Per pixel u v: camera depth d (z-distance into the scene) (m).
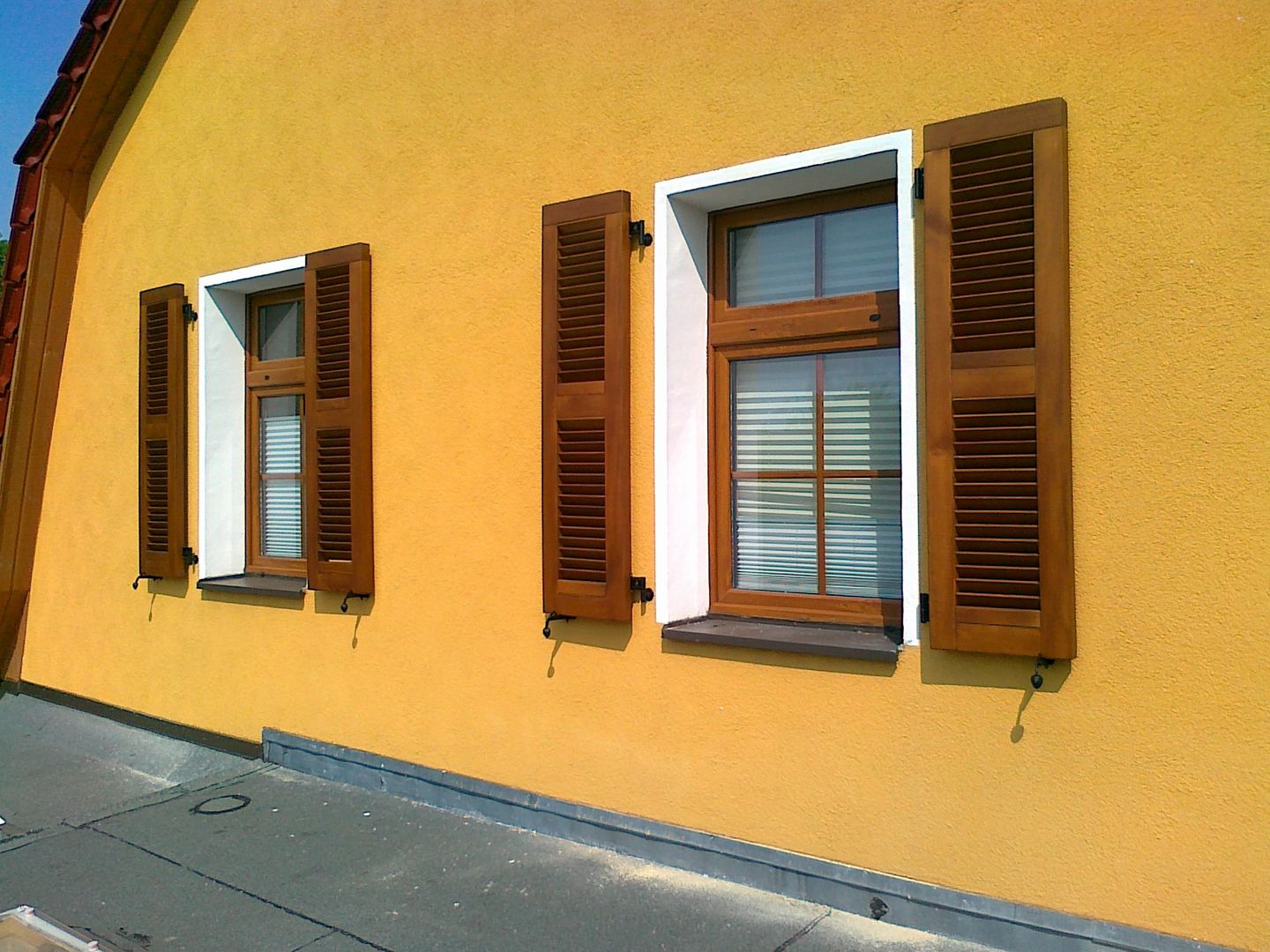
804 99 3.32
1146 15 2.71
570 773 3.92
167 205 5.79
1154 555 2.70
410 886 3.58
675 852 3.57
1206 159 2.63
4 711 6.68
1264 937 2.56
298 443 5.50
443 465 4.37
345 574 4.66
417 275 4.47
